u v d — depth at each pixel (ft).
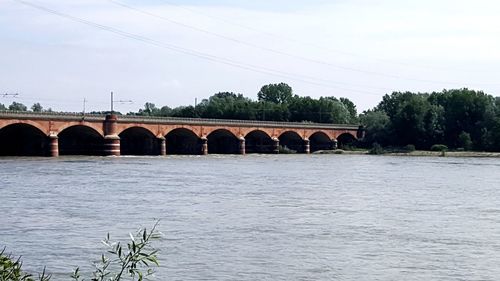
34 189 234.79
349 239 141.38
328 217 174.40
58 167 351.67
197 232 147.13
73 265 112.06
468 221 170.30
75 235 140.15
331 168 399.44
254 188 254.88
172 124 534.78
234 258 120.88
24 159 421.18
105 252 122.52
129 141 568.41
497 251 130.31
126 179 286.25
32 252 122.42
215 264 115.96
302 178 312.29
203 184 269.23
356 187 266.57
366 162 485.97
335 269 113.70
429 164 460.96
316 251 128.26
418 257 124.16
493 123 622.95
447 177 329.31
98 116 480.64
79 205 191.31
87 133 505.25
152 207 189.37
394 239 142.00
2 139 495.82
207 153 602.44
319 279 107.04
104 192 229.66
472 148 627.46
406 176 334.65
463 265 118.01
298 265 116.16
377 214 181.98
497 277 109.91
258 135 645.51
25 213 172.45
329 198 221.66
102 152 486.79
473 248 132.98
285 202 207.51
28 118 433.48
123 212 177.47
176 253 124.26
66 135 524.52
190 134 576.61
